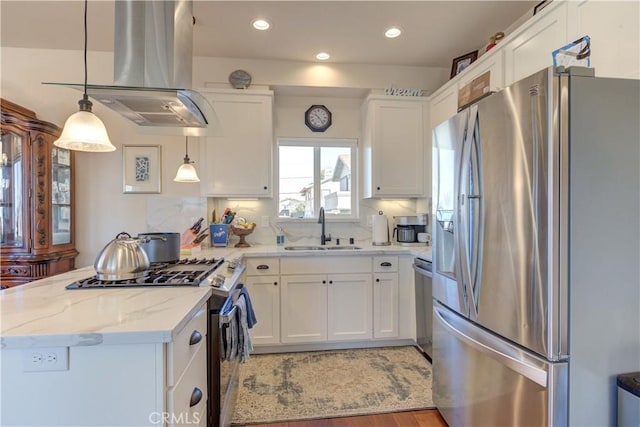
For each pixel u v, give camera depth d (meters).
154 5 1.54
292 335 2.78
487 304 1.40
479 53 2.89
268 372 2.46
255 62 3.09
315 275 2.80
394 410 2.00
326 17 2.41
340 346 2.91
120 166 3.06
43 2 2.23
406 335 2.91
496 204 1.34
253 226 3.10
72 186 2.93
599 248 1.14
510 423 1.30
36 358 0.88
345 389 2.22
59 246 2.75
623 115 1.15
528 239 1.19
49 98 2.92
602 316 1.14
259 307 2.74
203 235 2.75
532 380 1.18
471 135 1.49
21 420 0.89
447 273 1.77
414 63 3.19
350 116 3.46
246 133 2.97
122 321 0.95
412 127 3.19
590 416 1.14
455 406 1.69
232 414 1.78
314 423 1.88
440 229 1.84
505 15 2.40
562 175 1.11
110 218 3.04
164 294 1.26
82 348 0.90
